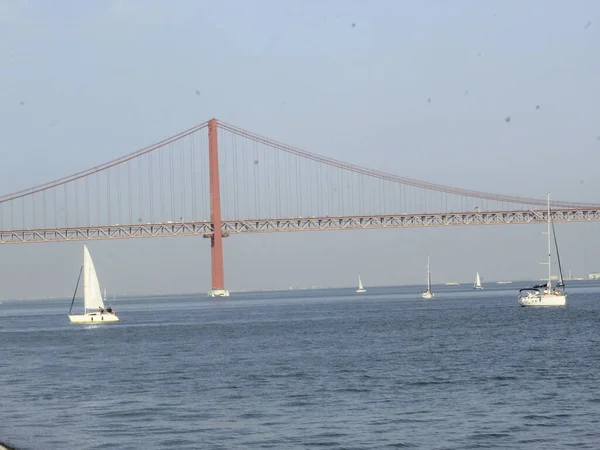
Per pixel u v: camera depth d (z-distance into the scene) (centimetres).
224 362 7438
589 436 4247
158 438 4303
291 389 5741
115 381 6328
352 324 12575
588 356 7312
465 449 4044
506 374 6266
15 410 5128
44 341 10800
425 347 8412
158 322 14850
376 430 4431
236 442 4209
